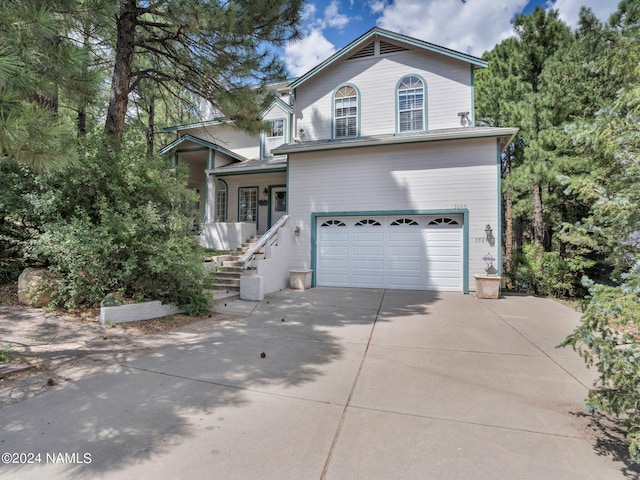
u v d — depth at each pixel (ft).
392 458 7.56
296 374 12.50
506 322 21.07
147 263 20.25
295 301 27.73
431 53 37.68
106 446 7.85
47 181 20.18
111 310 18.38
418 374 12.60
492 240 32.17
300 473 7.01
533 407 10.07
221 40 23.99
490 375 12.54
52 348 14.61
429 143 34.09
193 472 6.99
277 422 9.04
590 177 9.68
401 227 35.06
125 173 21.45
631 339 7.56
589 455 7.79
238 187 50.60
